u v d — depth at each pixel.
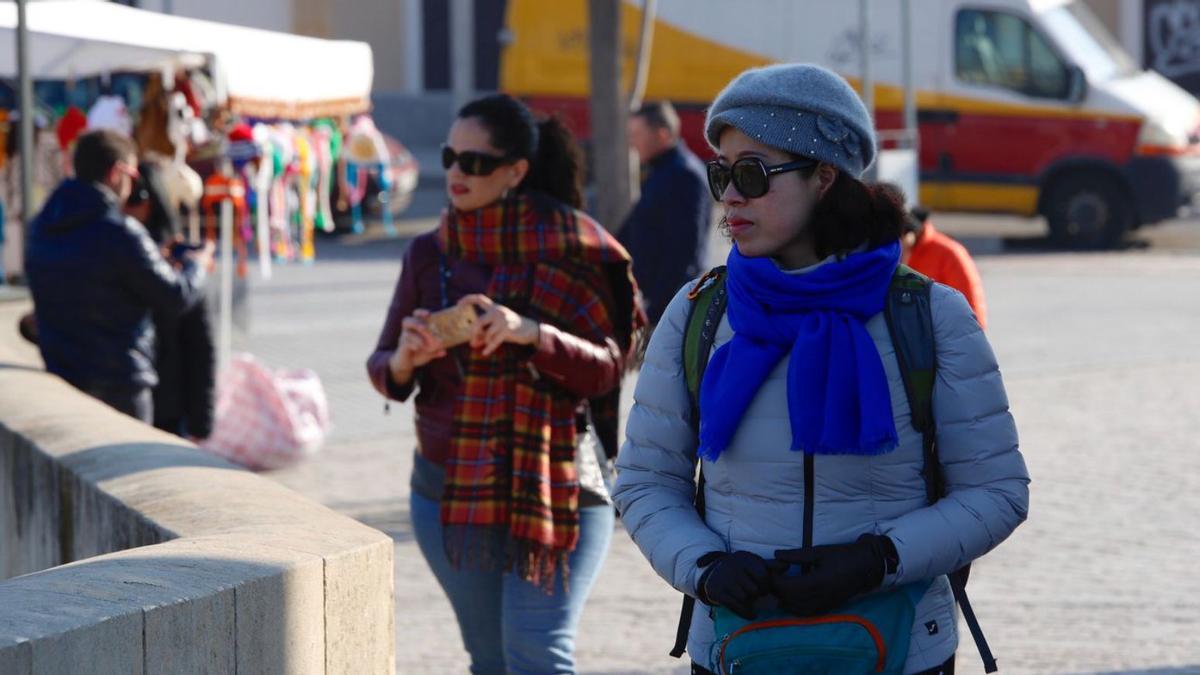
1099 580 10.62
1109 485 13.41
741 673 4.32
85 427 7.69
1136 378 18.66
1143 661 8.85
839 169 4.41
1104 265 30.02
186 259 11.56
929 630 4.42
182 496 5.88
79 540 6.60
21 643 3.80
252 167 17.56
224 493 5.89
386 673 4.96
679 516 4.53
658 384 4.64
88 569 4.51
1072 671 8.71
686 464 4.66
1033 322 23.14
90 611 4.05
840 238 4.40
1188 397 17.44
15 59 15.05
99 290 10.70
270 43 15.03
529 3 34.28
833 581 4.16
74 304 10.70
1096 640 9.29
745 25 33.53
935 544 4.26
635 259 12.38
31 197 14.26
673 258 12.27
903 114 33.03
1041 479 13.70
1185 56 49.19
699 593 4.32
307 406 14.95
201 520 5.40
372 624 4.89
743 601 4.20
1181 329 22.22
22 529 7.65
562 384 6.75
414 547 11.89
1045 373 19.08
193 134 15.97
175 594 4.27
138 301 10.88
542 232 6.84
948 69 32.75
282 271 29.62
